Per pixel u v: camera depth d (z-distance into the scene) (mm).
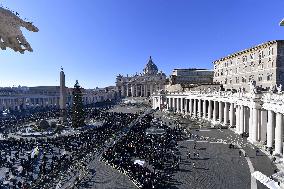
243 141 59688
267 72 71938
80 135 66188
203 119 92875
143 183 36844
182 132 71125
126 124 82938
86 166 45250
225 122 78188
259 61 76312
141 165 42906
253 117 57125
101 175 41344
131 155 50031
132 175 39938
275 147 47875
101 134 66562
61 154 52094
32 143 60344
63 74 88000
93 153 52469
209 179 38344
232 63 94688
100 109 136375
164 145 56906
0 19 4742
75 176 41031
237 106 68250
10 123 88062
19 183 36875
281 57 67688
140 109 137750
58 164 45156
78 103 81875
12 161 47656
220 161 46406
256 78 78000
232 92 74062
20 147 57375
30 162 47188
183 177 39281
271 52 70000
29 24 5195
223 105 81938
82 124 82188
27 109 146375
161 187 35781
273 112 50906
